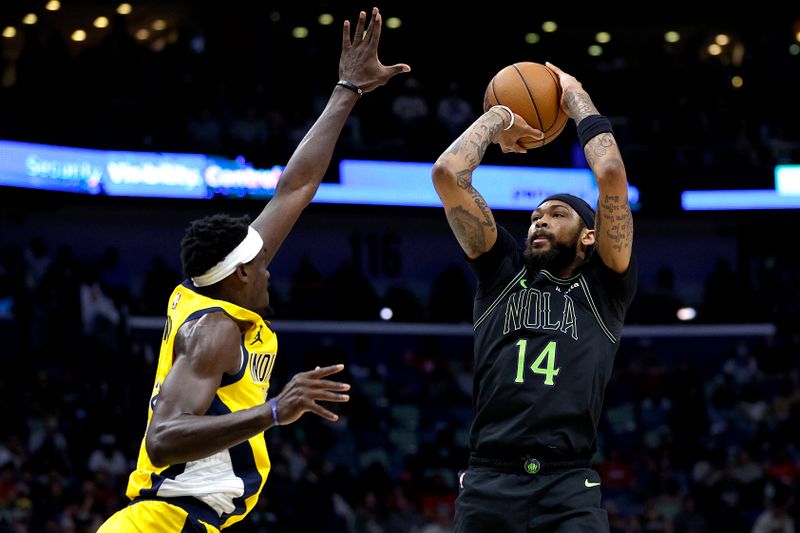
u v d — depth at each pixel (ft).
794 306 96.73
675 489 71.72
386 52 115.34
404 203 91.97
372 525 65.72
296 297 91.15
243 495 17.79
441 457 75.61
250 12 107.04
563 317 18.80
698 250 106.22
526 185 91.20
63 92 84.79
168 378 16.42
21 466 63.21
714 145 99.14
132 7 106.11
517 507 17.94
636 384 87.15
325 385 15.55
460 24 116.78
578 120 19.83
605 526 17.93
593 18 116.16
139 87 90.48
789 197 94.58
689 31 120.16
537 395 18.25
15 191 81.97
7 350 77.66
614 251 18.69
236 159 87.71
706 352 97.76
